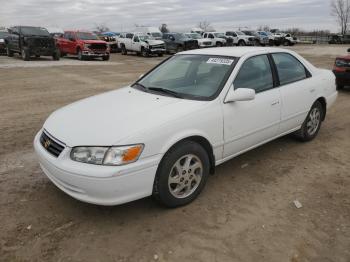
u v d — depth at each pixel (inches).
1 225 137.0
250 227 137.3
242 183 173.3
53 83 490.0
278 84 194.7
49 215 144.3
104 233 133.3
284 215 145.6
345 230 135.9
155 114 144.6
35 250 123.4
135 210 148.6
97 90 434.6
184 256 121.0
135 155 130.4
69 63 812.0
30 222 139.3
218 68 175.2
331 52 1216.8
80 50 927.7
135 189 133.0
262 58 190.1
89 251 123.4
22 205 151.3
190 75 180.1
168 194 143.5
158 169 139.5
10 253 121.7
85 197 132.0
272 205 153.3
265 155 208.5
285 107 196.7
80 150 131.0
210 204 153.8
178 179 146.3
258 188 168.4
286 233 133.6
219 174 183.0
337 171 188.2
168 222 140.3
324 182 175.3
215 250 124.0
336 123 279.6
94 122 142.4
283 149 218.4
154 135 134.8
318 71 232.8
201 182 156.4
